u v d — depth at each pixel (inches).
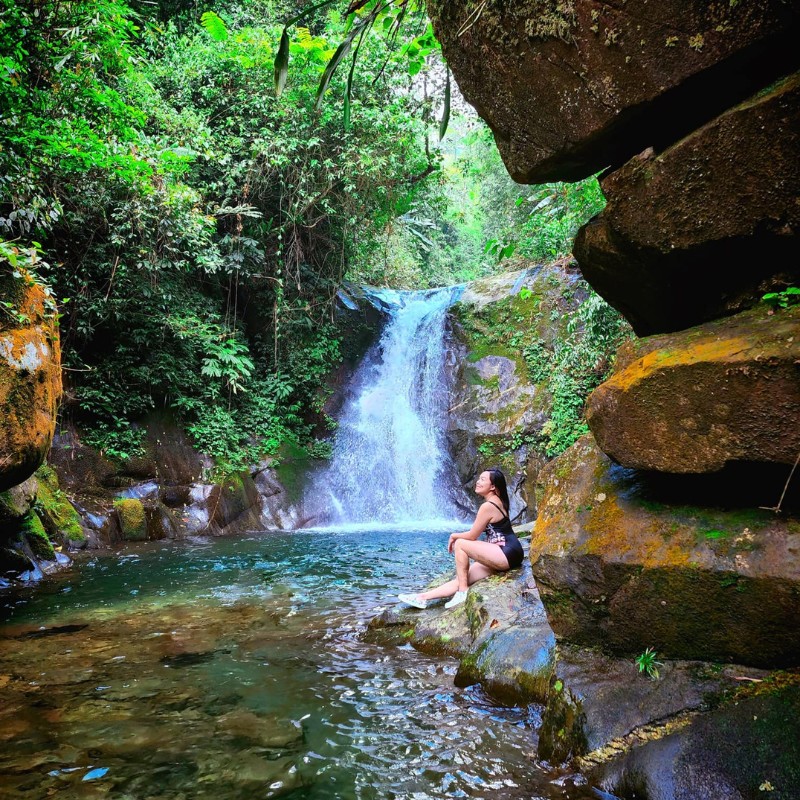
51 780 88.9
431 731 107.0
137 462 383.9
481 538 336.8
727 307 95.0
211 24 449.4
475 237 983.0
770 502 85.0
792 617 77.1
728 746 76.0
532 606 148.6
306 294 544.4
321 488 475.5
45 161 265.1
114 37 303.9
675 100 84.0
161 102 420.2
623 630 96.5
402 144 479.8
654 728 85.4
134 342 403.9
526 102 96.5
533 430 448.5
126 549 325.7
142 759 95.8
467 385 498.6
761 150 77.2
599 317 336.5
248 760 95.7
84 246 372.2
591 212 275.4
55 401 208.7
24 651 153.3
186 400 422.9
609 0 80.0
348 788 87.5
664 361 88.7
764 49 75.1
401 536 387.5
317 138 454.3
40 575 254.7
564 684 99.4
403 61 447.2
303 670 139.6
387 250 739.4
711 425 83.0
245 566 278.1
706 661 88.1
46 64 267.4
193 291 465.1
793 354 74.1
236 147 460.8
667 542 91.3
